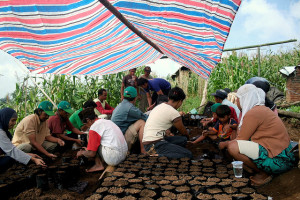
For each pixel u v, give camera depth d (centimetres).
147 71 742
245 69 994
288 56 1059
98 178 343
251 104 300
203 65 407
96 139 346
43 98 681
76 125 519
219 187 259
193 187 255
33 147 420
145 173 303
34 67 393
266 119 282
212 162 342
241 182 264
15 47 328
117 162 350
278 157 276
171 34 316
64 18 297
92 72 520
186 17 267
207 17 255
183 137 413
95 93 817
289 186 256
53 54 368
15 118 354
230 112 399
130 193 250
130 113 416
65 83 738
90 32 342
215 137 430
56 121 464
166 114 379
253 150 278
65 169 312
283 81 973
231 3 228
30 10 274
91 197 247
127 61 529
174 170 316
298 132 610
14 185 286
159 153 376
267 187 274
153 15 286
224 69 1011
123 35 395
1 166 351
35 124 410
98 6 294
